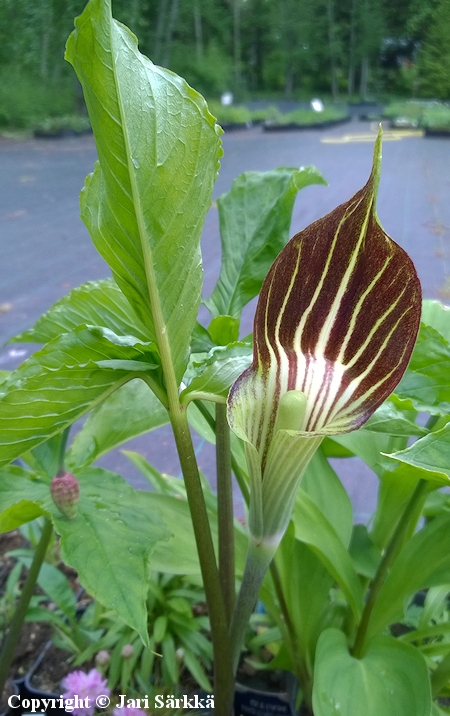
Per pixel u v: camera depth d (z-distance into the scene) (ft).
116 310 0.87
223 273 0.88
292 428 0.59
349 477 1.51
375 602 0.85
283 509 0.66
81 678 1.00
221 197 0.93
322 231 0.54
